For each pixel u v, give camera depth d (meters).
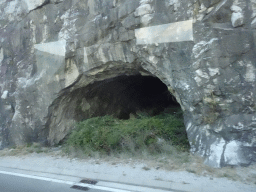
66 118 10.35
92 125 8.26
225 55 5.56
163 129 7.21
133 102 14.48
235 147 5.36
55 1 8.80
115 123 8.53
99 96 11.62
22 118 9.91
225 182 4.58
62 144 9.97
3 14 10.83
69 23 8.40
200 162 5.57
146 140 7.06
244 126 5.44
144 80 13.37
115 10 7.23
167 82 7.06
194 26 5.97
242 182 4.52
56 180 5.71
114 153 7.12
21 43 10.01
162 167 5.65
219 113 5.80
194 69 5.95
